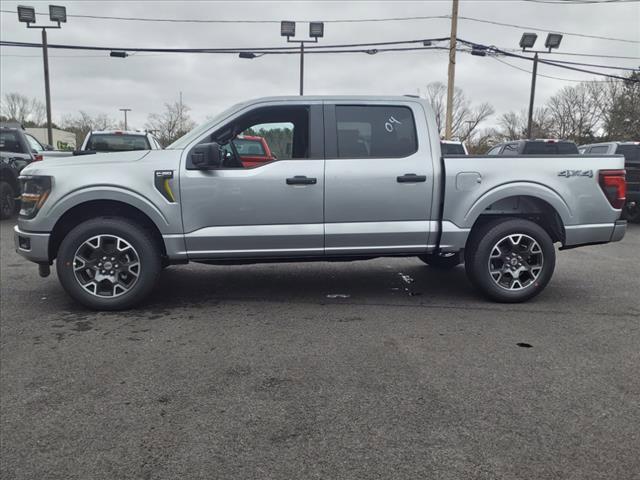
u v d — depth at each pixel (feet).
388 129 16.79
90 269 16.26
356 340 13.99
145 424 9.62
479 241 17.21
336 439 9.14
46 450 8.80
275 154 17.40
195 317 15.97
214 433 9.32
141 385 11.22
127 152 16.44
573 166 17.24
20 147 39.78
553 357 12.91
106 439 9.13
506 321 15.75
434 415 9.98
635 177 40.70
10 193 38.22
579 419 9.87
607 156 17.60
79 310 16.62
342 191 16.35
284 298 18.22
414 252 17.06
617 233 17.74
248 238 16.26
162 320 15.66
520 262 17.48
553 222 17.70
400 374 11.83
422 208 16.74
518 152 38.50
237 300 17.94
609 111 164.25
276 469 8.29
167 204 15.92
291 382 11.39
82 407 10.26
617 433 9.38
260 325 15.23
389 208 16.60
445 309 16.94
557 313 16.61
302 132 17.10
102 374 11.78
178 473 8.19
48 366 12.21
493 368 12.20
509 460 8.54
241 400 10.55
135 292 16.33
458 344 13.75
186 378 11.59
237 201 16.10
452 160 16.76
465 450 8.82
